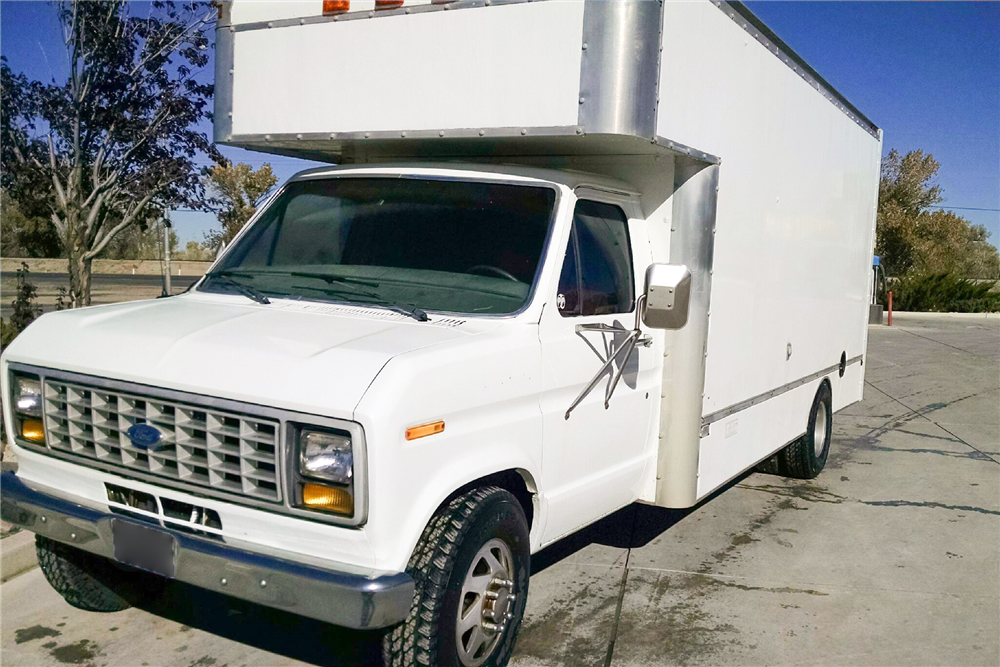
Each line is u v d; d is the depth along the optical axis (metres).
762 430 6.15
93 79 7.41
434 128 4.35
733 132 5.17
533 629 4.51
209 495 3.24
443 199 4.38
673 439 4.93
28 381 3.70
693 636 4.49
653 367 4.84
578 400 4.13
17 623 4.36
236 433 3.17
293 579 3.03
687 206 4.80
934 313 29.89
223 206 8.55
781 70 5.89
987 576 5.49
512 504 3.69
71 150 7.58
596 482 4.39
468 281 4.07
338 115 4.59
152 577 4.60
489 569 3.65
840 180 7.60
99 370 3.43
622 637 4.45
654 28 4.06
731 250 5.27
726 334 5.30
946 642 4.52
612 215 4.63
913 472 8.25
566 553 5.71
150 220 8.59
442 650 3.32
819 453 7.79
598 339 4.30
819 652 4.36
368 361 3.15
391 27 4.41
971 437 9.98
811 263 6.95
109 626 4.38
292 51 4.69
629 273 4.67
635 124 4.03
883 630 4.64
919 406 12.05
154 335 3.50
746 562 5.63
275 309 3.92
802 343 6.90
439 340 3.45
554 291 4.02
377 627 3.00
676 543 5.96
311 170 4.85
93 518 3.45
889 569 5.58
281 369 3.15
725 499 7.12
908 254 37.44
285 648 4.21
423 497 3.21
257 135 4.86
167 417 3.31
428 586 3.27
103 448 3.47
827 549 5.94
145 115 7.67
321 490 3.06
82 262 7.73
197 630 4.37
